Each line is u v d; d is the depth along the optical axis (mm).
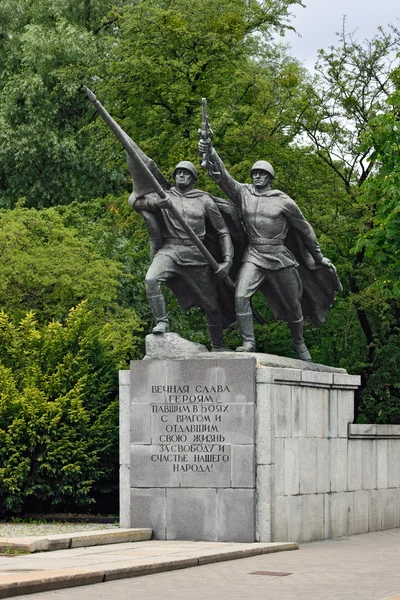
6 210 36250
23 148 40156
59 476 23391
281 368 19578
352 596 13039
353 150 34656
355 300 32281
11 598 12625
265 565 16203
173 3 35906
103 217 38656
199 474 19344
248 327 20312
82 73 39344
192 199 20438
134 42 35250
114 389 24797
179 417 19547
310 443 20547
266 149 34062
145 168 19688
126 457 19938
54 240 33375
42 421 23141
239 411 19172
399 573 15461
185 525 19359
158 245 20375
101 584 13914
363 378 34688
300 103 34438
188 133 34906
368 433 22688
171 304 34188
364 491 22766
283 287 20719
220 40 35000
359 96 35344
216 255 20938
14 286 31594
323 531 20969
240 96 36000
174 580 14344
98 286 32219
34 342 24672
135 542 18812
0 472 23062
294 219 20641
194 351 19750
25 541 16859
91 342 24672
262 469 19031
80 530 21266
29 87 40500
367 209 33312
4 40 43625
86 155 40438
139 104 35531
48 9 43219
